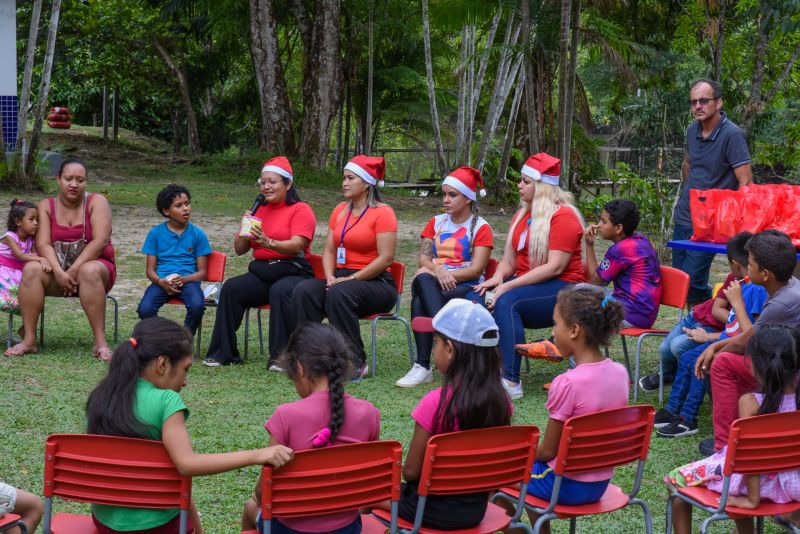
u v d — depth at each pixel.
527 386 7.00
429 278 6.89
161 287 7.34
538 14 14.81
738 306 5.12
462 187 6.93
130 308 9.10
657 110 18.05
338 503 3.18
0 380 6.42
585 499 3.68
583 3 16.38
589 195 21.83
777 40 17.19
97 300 7.16
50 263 7.15
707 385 5.75
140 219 14.54
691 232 7.91
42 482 4.71
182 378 3.28
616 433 3.61
